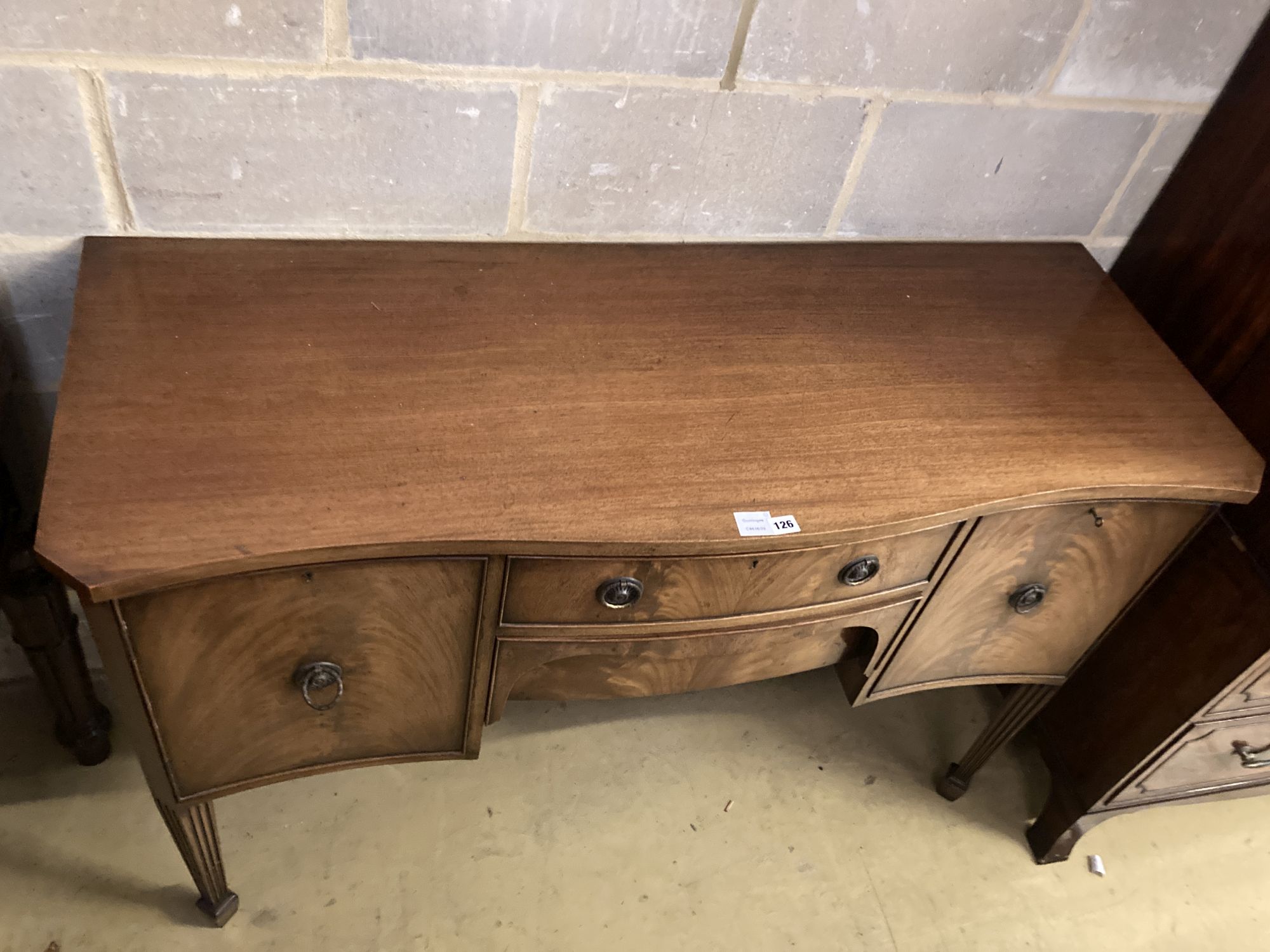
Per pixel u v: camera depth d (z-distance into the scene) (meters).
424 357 1.01
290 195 1.08
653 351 1.08
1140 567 1.20
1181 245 1.42
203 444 0.87
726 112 1.17
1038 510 1.07
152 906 1.27
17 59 0.91
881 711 1.70
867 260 1.32
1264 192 1.28
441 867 1.38
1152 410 1.15
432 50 1.02
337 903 1.32
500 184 1.15
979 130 1.29
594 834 1.45
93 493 0.81
